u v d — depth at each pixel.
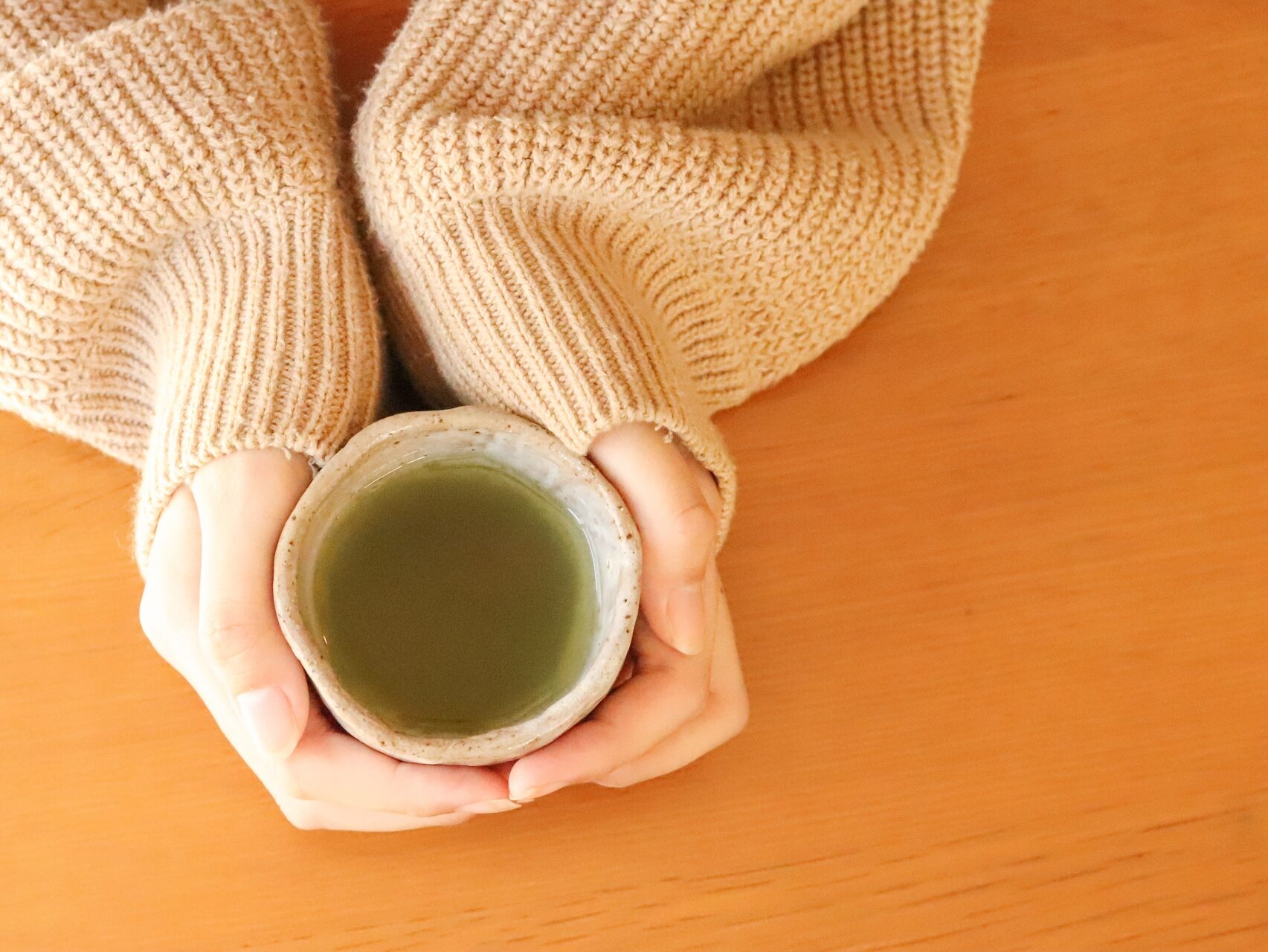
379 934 0.49
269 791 0.49
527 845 0.50
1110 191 0.57
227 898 0.49
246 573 0.44
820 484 0.53
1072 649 0.52
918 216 0.53
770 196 0.50
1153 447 0.54
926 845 0.50
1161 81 0.58
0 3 0.51
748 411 0.54
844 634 0.52
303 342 0.47
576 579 0.44
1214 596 0.53
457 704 0.42
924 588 0.52
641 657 0.47
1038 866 0.50
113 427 0.52
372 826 0.48
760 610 0.52
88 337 0.50
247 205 0.49
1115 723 0.52
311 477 0.46
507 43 0.50
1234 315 0.56
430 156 0.48
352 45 0.56
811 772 0.51
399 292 0.51
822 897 0.50
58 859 0.49
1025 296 0.56
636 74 0.50
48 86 0.47
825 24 0.53
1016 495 0.54
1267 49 0.59
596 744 0.44
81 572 0.52
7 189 0.47
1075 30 0.59
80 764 0.50
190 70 0.48
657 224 0.50
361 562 0.43
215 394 0.46
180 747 0.50
